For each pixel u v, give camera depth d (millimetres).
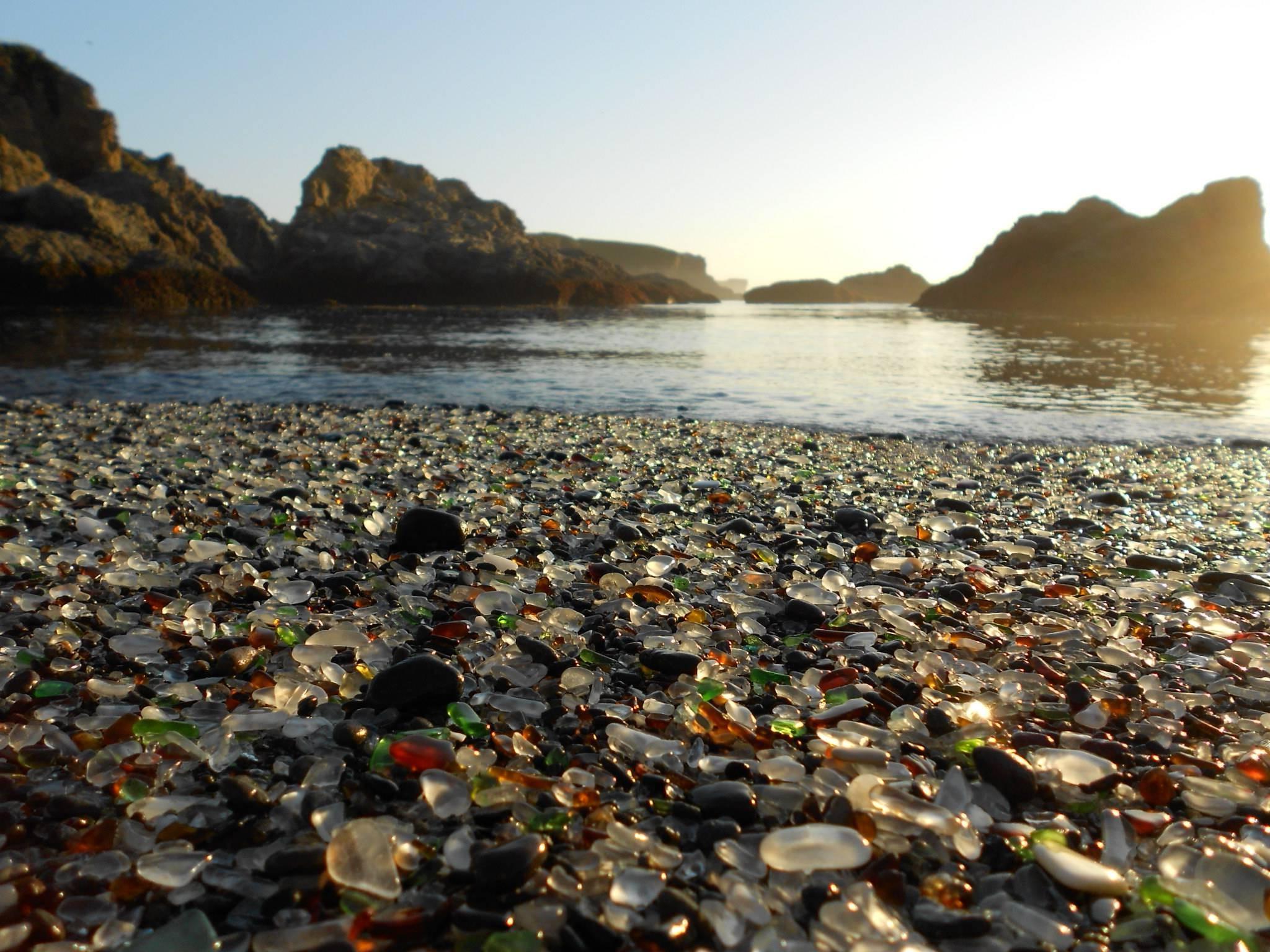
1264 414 1105
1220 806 214
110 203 5180
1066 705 266
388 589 351
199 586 346
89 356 1702
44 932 170
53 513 451
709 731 245
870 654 299
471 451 734
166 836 199
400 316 4398
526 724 248
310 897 181
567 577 370
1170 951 173
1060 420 1048
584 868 189
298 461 650
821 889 182
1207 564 430
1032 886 188
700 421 1001
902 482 635
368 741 237
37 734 234
